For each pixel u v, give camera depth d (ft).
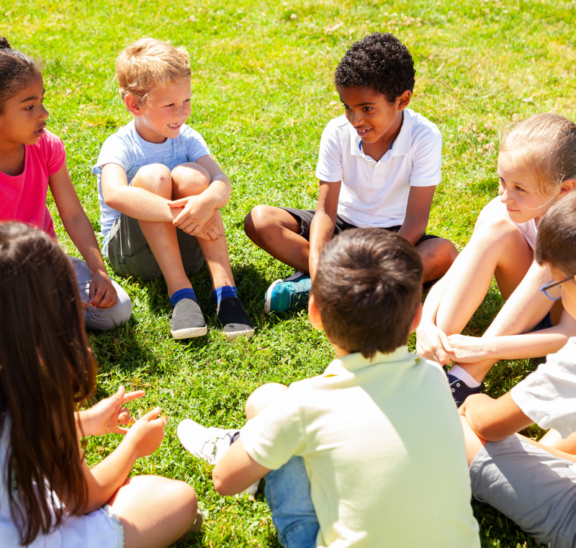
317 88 17.38
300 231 10.32
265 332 9.20
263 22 22.26
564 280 5.43
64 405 4.69
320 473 4.97
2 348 4.38
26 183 8.37
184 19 22.27
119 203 8.82
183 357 8.62
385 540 4.72
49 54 18.35
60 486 4.87
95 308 8.75
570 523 5.81
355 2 23.86
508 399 6.02
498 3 24.22
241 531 6.35
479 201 12.67
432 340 7.73
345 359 4.97
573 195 5.41
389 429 4.74
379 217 10.27
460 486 4.87
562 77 18.78
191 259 10.11
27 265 4.35
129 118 15.26
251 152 14.10
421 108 16.42
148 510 5.50
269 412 5.10
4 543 4.71
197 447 7.05
